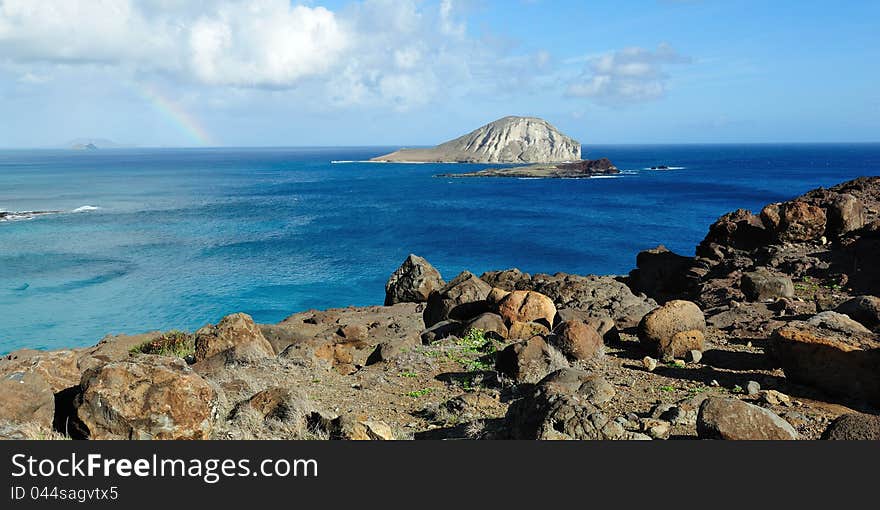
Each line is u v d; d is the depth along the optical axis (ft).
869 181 94.17
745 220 79.05
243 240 240.73
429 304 61.52
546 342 37.35
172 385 23.61
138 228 269.23
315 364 41.98
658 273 77.15
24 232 252.83
